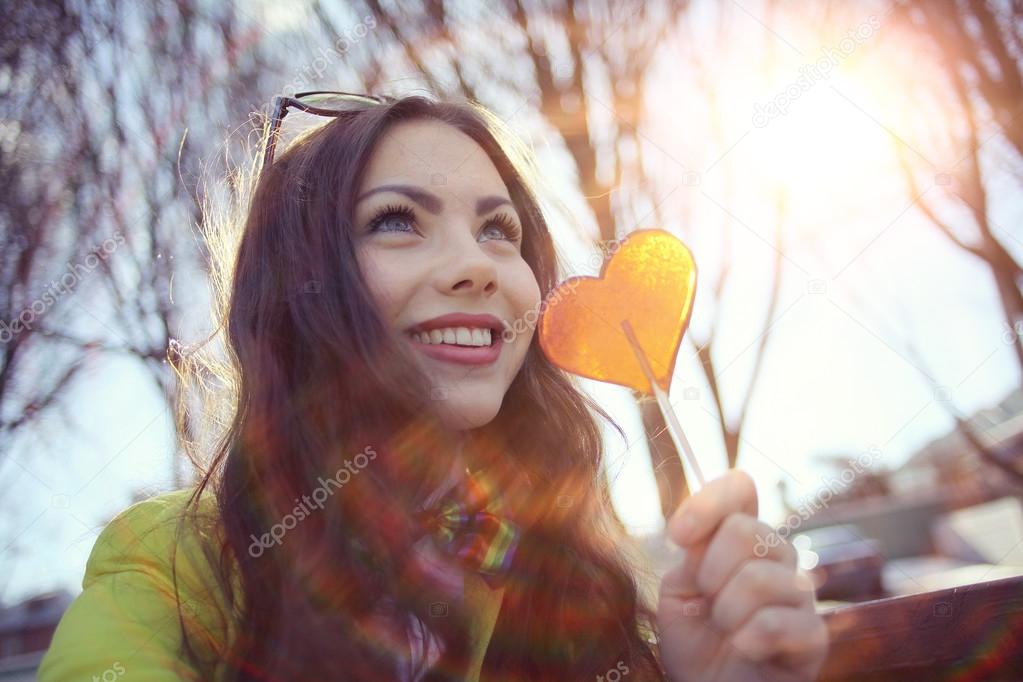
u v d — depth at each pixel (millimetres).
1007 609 460
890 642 469
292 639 433
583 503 577
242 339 531
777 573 344
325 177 507
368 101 569
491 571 476
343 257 483
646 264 473
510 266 507
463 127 542
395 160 501
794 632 339
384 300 472
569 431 596
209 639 458
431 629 449
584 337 472
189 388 677
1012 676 453
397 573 455
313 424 478
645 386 460
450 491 487
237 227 641
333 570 449
